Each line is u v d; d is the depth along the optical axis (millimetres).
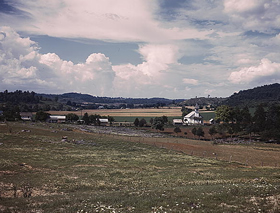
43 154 53969
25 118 194500
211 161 58875
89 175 38875
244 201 21391
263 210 19031
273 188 26109
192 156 66938
